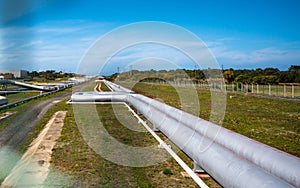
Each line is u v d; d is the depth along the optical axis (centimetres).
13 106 1650
